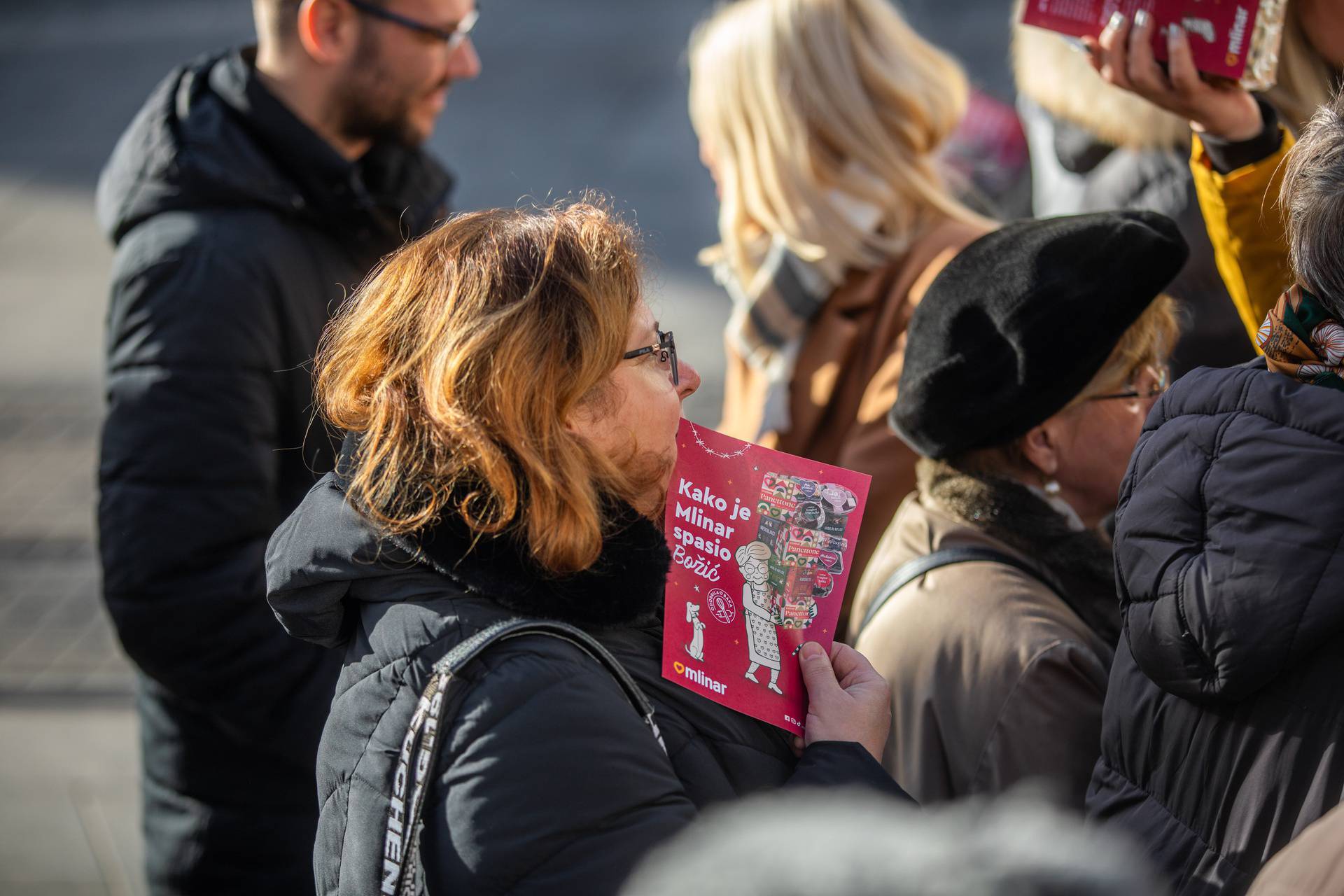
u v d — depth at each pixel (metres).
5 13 22.83
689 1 20.97
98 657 7.67
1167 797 2.09
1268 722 1.93
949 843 1.10
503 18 21.23
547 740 1.83
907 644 2.71
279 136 3.65
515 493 1.93
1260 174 2.81
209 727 3.63
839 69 4.05
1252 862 1.92
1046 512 2.78
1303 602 1.84
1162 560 2.02
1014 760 2.51
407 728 1.89
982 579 2.70
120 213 3.64
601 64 18.64
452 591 1.99
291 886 3.67
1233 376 2.05
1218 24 2.75
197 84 3.77
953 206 4.20
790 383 4.18
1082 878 1.06
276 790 3.64
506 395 1.94
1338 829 1.50
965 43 16.33
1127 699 2.20
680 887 1.10
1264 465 1.91
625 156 15.48
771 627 2.28
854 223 4.04
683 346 10.77
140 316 3.42
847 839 1.11
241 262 3.46
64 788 6.47
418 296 2.09
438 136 16.59
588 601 1.99
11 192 16.05
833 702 2.19
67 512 9.20
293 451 3.60
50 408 10.72
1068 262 2.62
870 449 3.79
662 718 2.09
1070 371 2.65
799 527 2.34
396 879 1.85
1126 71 2.86
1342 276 1.90
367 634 2.02
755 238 4.42
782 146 4.09
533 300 1.99
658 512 2.25
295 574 2.06
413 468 1.98
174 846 3.73
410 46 3.78
